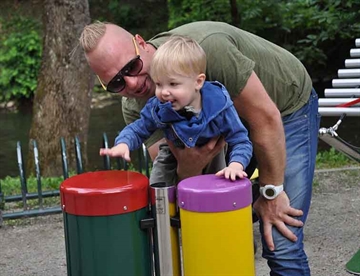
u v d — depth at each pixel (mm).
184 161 2838
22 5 18109
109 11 18219
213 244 2361
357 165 6672
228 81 2721
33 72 15922
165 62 2533
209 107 2629
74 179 2541
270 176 2924
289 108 3080
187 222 2398
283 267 3020
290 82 3039
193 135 2639
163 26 17625
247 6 10531
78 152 5625
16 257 4867
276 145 2836
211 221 2346
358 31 8344
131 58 2666
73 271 2488
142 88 2750
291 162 3068
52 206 5820
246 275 2422
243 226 2391
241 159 2572
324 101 3789
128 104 3229
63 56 7984
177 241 2609
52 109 8055
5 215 5473
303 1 10375
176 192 2590
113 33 2682
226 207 2342
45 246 5047
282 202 2973
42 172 8070
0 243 5141
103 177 2555
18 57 15961
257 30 11117
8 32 17234
